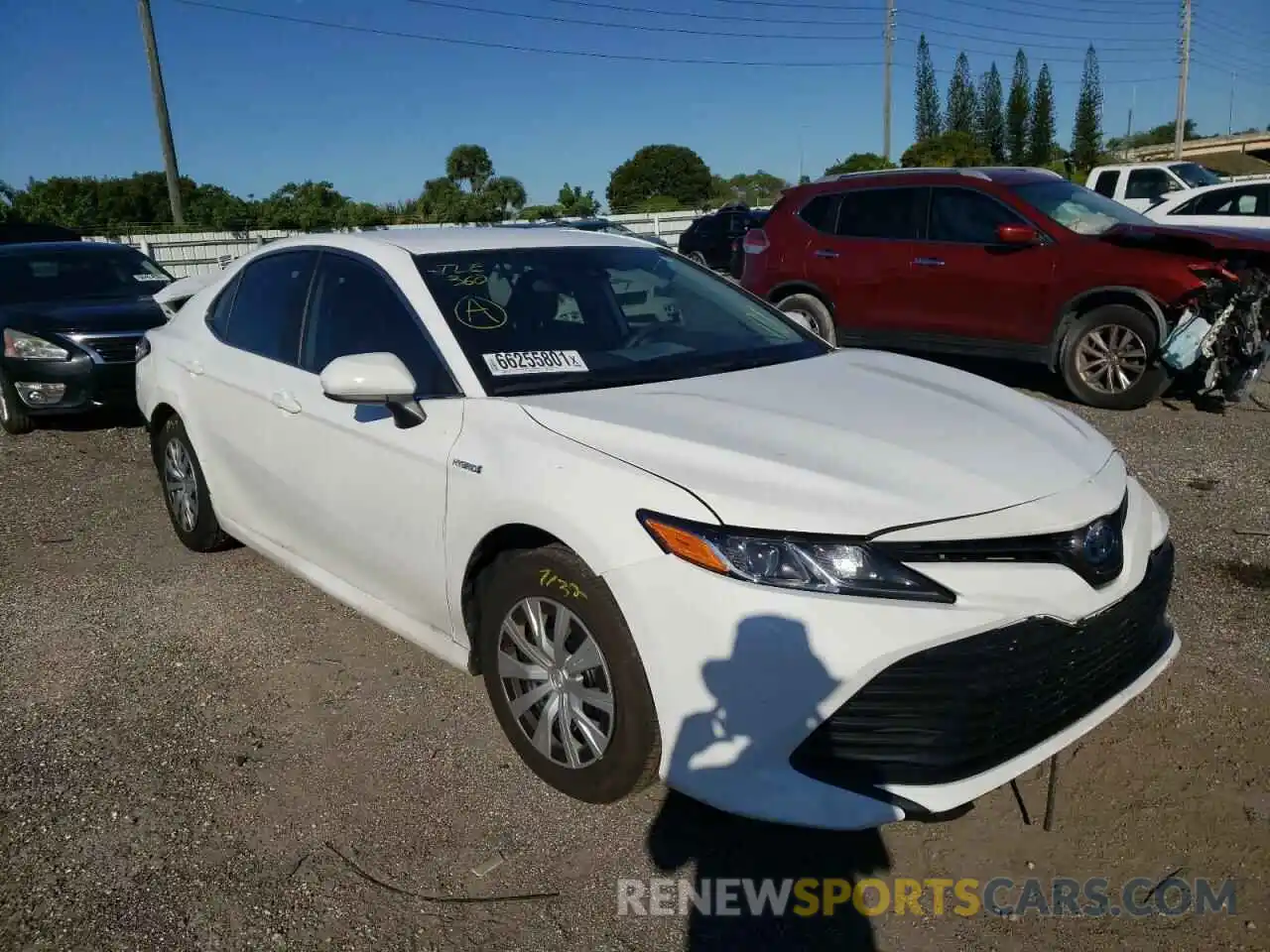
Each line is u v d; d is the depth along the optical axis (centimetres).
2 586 485
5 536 557
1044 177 862
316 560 402
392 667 394
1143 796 302
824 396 326
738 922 259
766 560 250
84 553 525
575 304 374
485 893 271
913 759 251
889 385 345
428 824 299
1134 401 763
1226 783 306
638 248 429
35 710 369
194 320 486
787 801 250
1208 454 644
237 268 470
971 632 246
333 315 390
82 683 388
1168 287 730
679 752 262
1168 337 729
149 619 443
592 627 278
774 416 302
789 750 251
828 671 245
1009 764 259
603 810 302
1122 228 774
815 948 251
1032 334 801
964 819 296
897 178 881
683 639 256
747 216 2366
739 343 384
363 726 353
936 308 847
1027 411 334
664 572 259
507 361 337
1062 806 299
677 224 3472
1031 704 260
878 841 288
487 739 342
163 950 253
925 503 258
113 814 306
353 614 443
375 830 297
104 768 331
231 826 300
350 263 392
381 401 327
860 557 248
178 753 339
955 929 256
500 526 299
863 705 247
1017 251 800
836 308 905
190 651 412
